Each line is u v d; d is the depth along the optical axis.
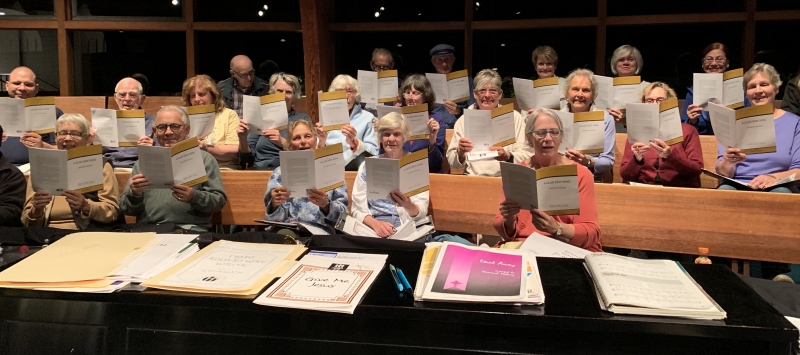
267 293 1.30
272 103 3.50
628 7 4.62
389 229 2.81
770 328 1.11
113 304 1.34
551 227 2.25
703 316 1.16
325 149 2.66
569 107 3.51
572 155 2.90
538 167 2.60
